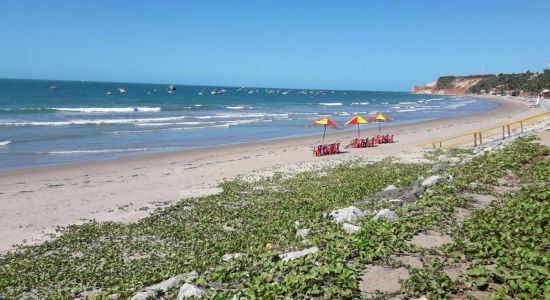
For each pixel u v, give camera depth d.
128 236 16.39
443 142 40.00
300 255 10.02
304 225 14.05
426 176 20.45
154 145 40.62
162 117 67.81
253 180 25.77
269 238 13.66
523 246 9.24
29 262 14.20
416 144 39.78
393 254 9.70
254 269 9.71
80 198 22.61
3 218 19.28
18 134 44.19
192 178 27.20
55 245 15.85
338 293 7.88
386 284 8.35
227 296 8.09
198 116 71.62
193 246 14.59
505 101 146.50
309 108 104.25
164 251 14.49
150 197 22.75
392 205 15.23
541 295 7.02
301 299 7.69
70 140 41.97
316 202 18.45
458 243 9.85
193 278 9.84
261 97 174.12
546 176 15.91
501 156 20.36
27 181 26.20
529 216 10.97
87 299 10.34
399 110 100.62
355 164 29.59
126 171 29.36
